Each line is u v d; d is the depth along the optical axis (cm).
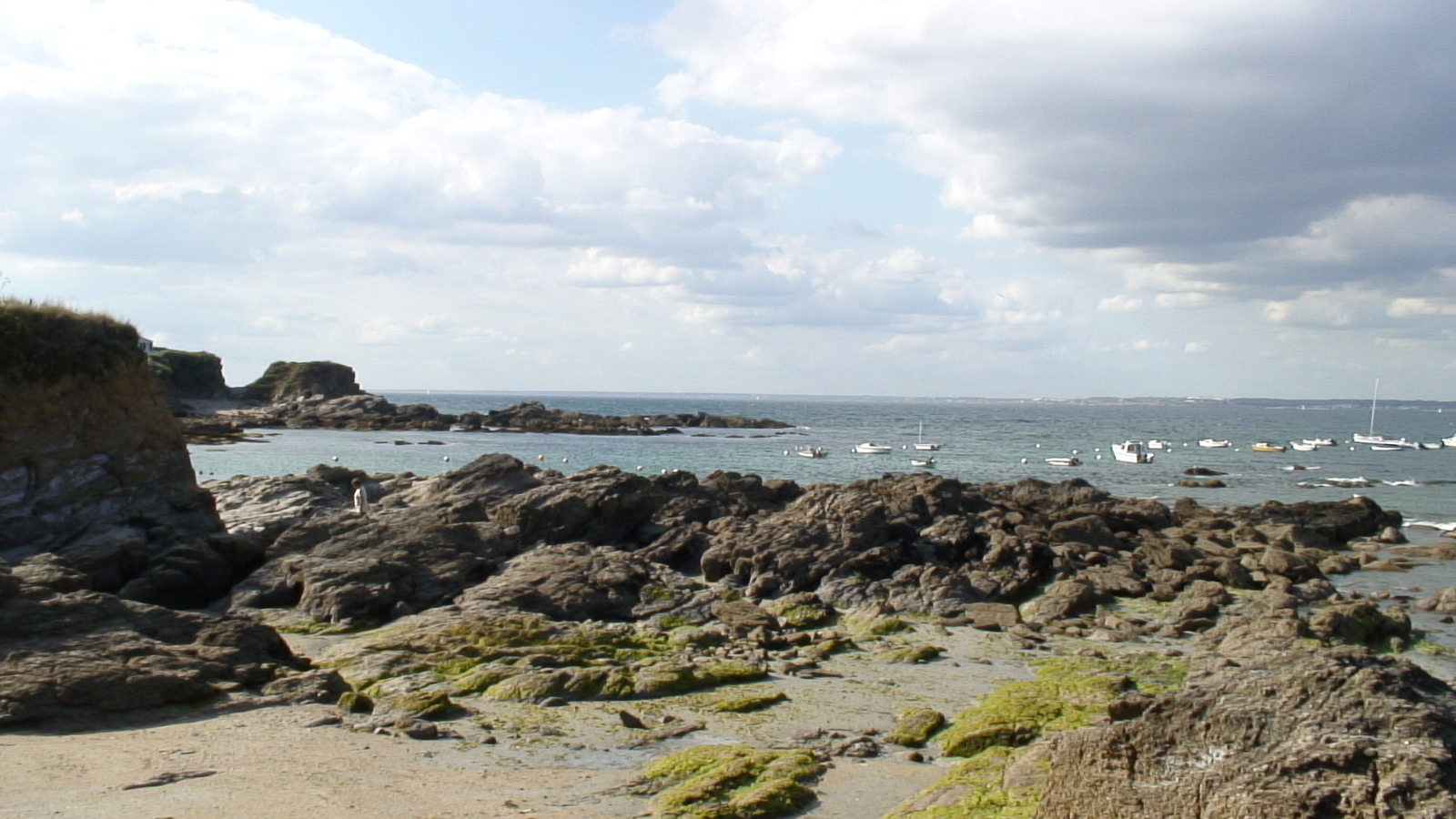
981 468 10275
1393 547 4797
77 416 3216
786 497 5462
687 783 1438
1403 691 902
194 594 2958
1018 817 1160
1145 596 3391
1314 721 871
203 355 18938
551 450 12181
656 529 4206
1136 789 920
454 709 1891
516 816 1291
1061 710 1859
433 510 4103
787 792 1391
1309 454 13338
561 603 2844
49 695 1680
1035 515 4794
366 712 1853
